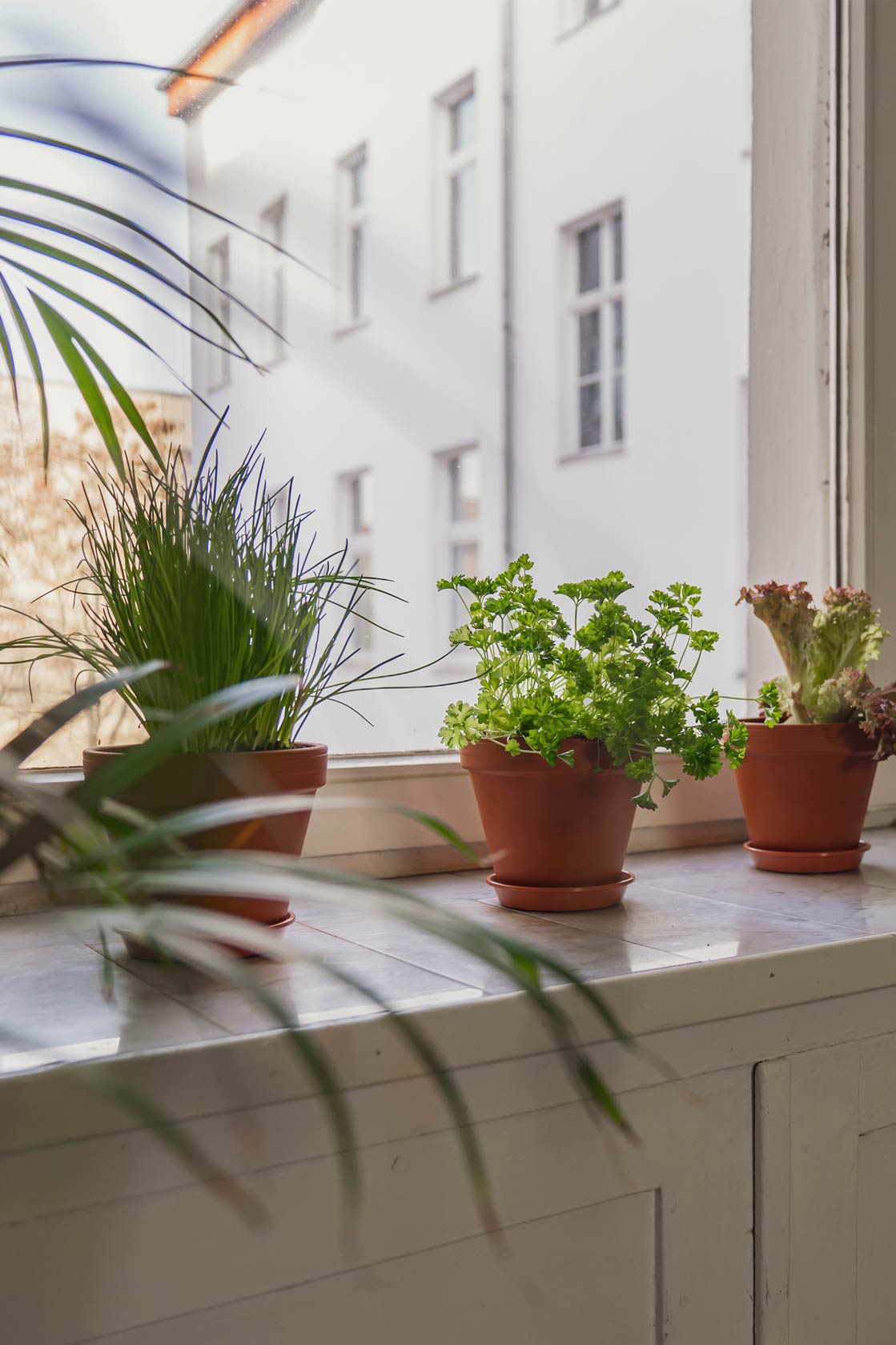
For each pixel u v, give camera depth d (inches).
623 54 679.7
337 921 32.3
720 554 672.4
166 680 26.3
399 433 749.3
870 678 50.3
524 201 723.4
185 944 13.2
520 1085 24.1
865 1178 30.3
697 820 47.6
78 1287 19.3
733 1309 27.7
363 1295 22.4
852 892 36.8
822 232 53.3
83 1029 21.5
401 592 755.4
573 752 32.1
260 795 25.8
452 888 37.8
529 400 731.4
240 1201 13.5
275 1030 21.2
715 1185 27.4
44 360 39.9
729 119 652.1
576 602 34.9
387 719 418.9
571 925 31.5
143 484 30.3
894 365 51.9
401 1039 22.4
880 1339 30.6
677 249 674.2
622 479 704.4
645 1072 26.0
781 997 28.0
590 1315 25.5
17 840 14.5
